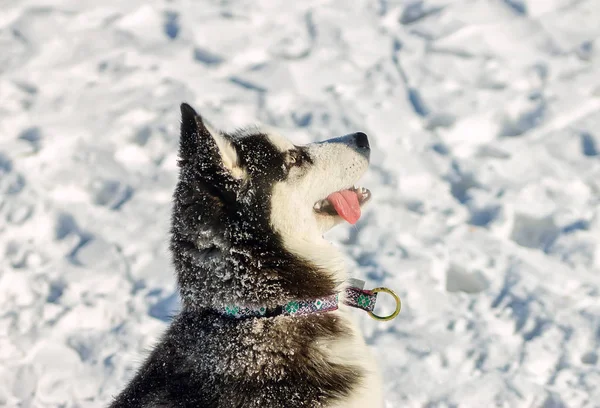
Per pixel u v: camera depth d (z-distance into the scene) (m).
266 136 3.23
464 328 4.40
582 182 5.66
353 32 7.64
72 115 6.74
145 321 4.60
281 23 7.86
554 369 4.09
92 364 4.32
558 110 6.41
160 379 2.97
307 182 3.24
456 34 7.41
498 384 3.97
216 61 7.39
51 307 4.70
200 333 2.94
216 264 2.94
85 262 5.13
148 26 7.91
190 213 2.97
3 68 7.30
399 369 4.11
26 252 5.26
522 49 7.21
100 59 7.43
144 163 6.24
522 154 6.00
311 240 3.26
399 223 5.36
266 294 2.95
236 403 2.80
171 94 6.94
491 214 5.42
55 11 7.98
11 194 5.80
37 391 4.18
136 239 5.35
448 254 5.00
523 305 4.51
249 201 3.01
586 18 7.46
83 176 6.04
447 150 6.15
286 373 2.87
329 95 6.84
